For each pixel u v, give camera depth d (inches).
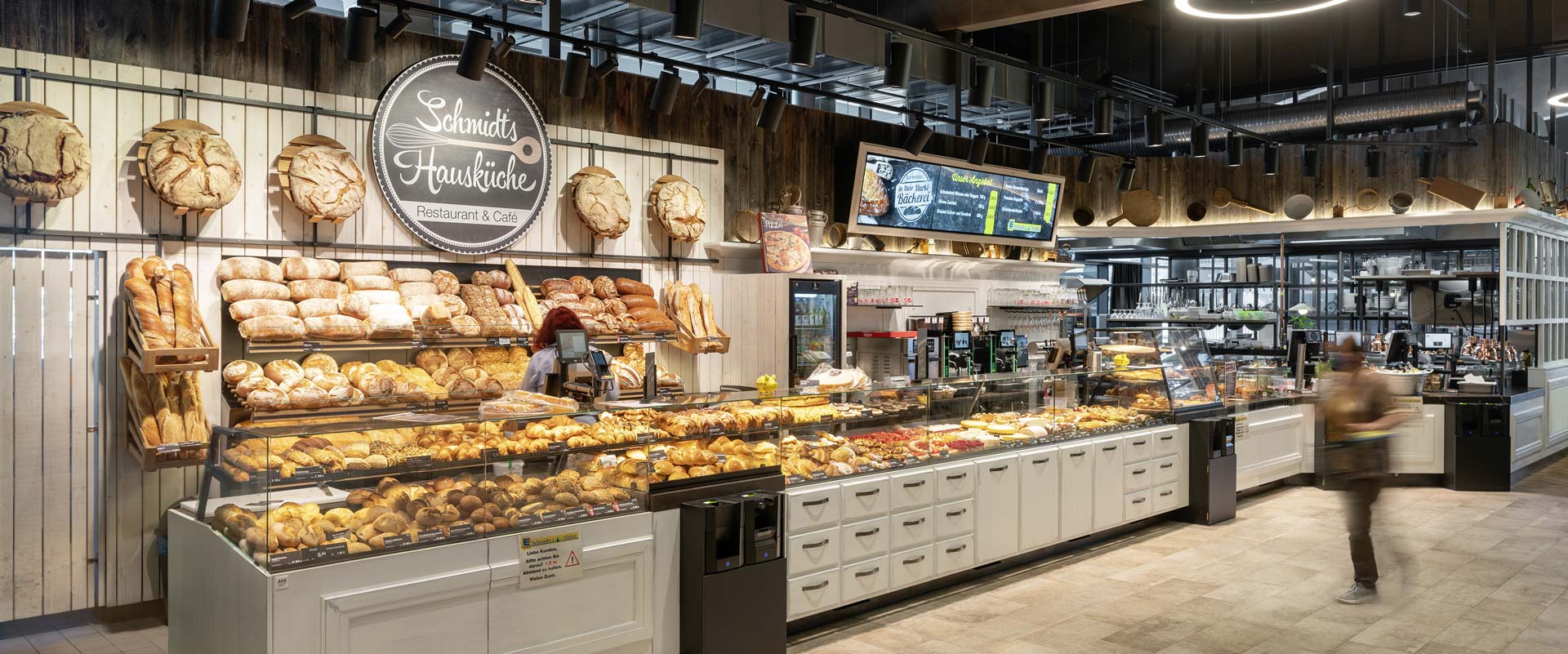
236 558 132.9
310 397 204.1
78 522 197.5
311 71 228.7
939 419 223.5
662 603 163.3
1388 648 181.5
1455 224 419.2
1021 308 415.2
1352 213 427.5
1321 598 214.4
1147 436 276.7
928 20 343.0
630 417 164.4
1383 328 518.9
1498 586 222.7
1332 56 399.9
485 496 142.8
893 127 380.5
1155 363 290.5
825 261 341.1
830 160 355.6
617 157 283.4
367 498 133.2
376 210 236.5
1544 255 448.8
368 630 129.9
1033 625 196.2
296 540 124.7
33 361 191.0
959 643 185.9
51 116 183.0
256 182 217.5
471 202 250.4
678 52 327.6
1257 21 411.5
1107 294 591.2
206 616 145.9
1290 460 351.3
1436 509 315.9
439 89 245.0
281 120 221.8
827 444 197.2
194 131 201.6
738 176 320.5
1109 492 262.7
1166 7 397.1
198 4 212.1
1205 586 223.8
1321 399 223.3
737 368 304.8
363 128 235.3
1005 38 416.5
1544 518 302.4
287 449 128.8
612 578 156.9
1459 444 352.5
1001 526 229.8
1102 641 186.5
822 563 190.1
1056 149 471.5
